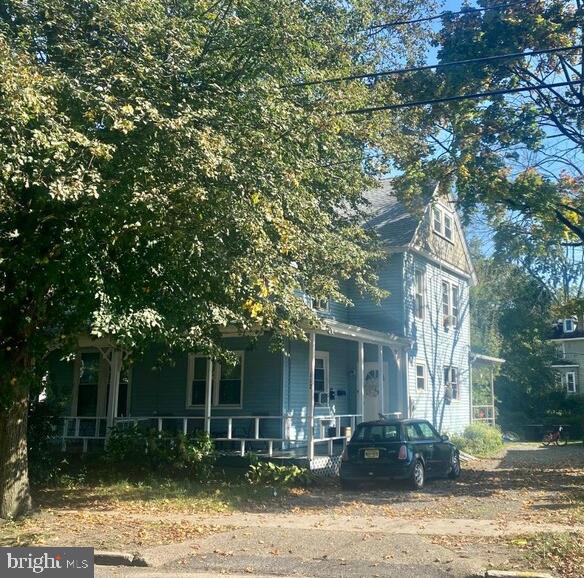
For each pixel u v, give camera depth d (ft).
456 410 92.99
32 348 35.81
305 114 38.27
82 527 33.12
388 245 76.54
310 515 37.47
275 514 37.83
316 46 41.63
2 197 28.43
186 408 66.64
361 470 48.01
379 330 76.74
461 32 58.03
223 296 35.29
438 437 53.83
